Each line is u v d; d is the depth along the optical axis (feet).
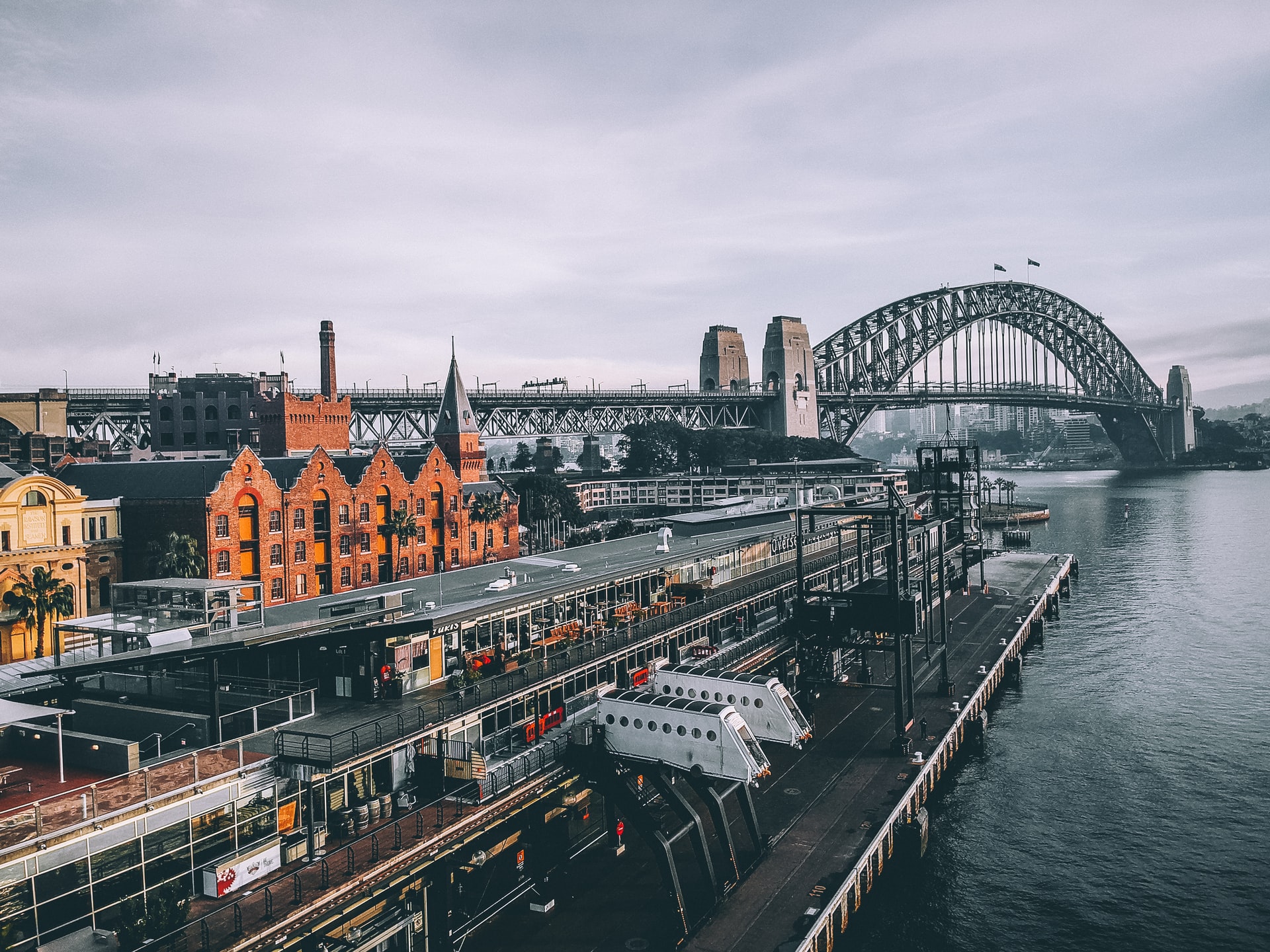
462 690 201.16
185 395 620.49
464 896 177.88
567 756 196.85
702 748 191.11
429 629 202.90
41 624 249.96
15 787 154.10
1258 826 242.17
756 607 322.55
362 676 206.08
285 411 476.54
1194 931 196.65
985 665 345.31
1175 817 248.11
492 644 235.20
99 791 151.02
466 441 543.39
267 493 348.18
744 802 197.06
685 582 312.91
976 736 297.33
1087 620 478.18
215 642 183.42
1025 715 330.75
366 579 396.57
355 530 389.60
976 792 265.13
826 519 431.02
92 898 136.15
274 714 193.47
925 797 240.12
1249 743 298.35
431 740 188.44
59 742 159.74
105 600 321.73
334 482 379.55
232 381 654.94
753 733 212.84
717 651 281.33
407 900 164.86
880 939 192.44
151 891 142.61
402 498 416.87
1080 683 366.84
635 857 204.23
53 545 291.38
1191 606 505.25
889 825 209.67
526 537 572.92
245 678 207.82
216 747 163.63
